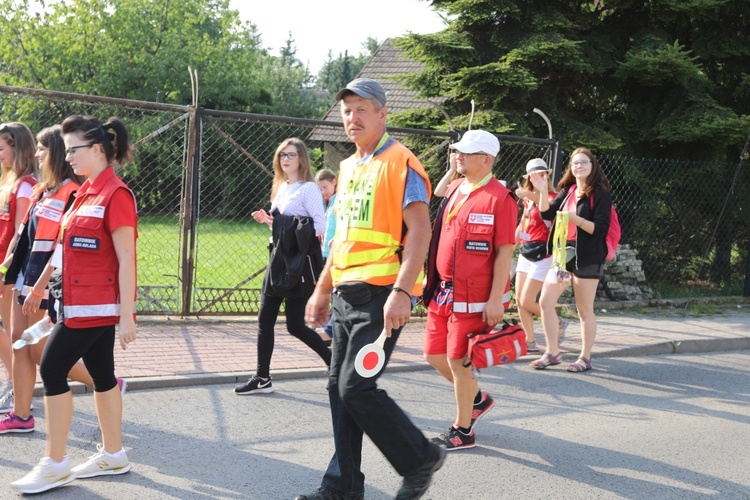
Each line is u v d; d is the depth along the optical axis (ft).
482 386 21.77
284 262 18.95
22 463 14.30
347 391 11.53
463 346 15.55
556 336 24.18
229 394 19.61
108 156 13.05
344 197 12.32
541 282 24.58
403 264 11.57
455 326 15.61
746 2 41.01
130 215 12.91
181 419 17.47
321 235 19.35
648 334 29.35
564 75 41.65
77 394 18.71
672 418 19.33
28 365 15.62
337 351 12.28
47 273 14.47
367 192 11.92
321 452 15.81
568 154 39.75
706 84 41.24
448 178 23.13
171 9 109.60
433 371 23.21
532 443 16.98
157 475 14.15
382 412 11.53
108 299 12.92
